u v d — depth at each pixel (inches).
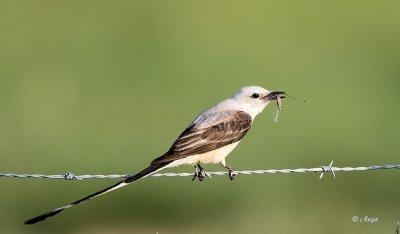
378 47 858.1
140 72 803.4
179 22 904.9
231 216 580.7
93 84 773.3
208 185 597.0
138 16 911.7
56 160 649.0
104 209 583.5
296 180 612.4
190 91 768.9
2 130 689.0
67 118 706.8
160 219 579.8
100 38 870.4
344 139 681.0
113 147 667.4
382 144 682.8
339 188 609.6
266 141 660.1
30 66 806.5
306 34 884.0
